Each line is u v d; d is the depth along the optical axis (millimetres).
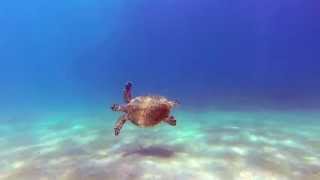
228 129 8758
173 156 6148
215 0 63688
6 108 17109
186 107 15086
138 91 25875
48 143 7680
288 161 5820
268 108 14188
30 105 18578
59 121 11469
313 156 6137
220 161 5812
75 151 6781
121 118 6273
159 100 6230
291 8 62031
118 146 7086
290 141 7309
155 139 7672
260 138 7582
